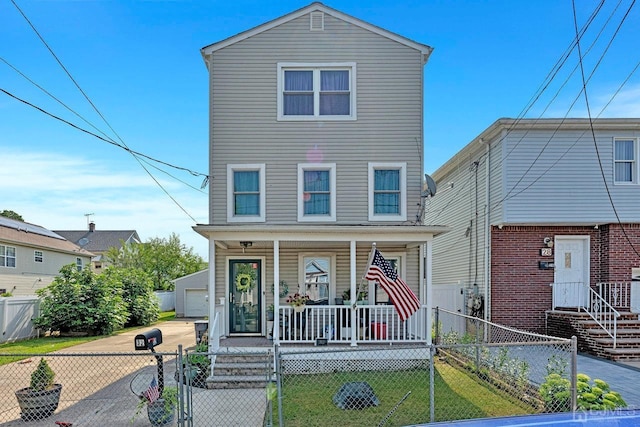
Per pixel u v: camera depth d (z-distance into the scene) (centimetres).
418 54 1222
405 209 1188
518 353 1008
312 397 762
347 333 1062
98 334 1766
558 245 1334
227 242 1138
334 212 1188
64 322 1688
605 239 1302
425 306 1068
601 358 1066
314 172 1208
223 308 1173
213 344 956
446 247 1809
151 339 688
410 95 1214
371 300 1211
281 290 1216
